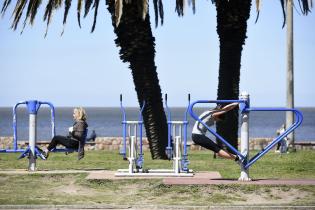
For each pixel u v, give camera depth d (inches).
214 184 882.8
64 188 927.0
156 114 1537.9
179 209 773.9
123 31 1523.1
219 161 1355.8
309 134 7362.2
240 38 1619.1
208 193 869.2
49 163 1282.0
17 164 1272.1
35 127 1088.2
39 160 1381.6
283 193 861.2
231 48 1616.6
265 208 769.6
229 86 1622.8
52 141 1096.2
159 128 1537.9
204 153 1771.7
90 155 1609.3
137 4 1503.4
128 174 977.5
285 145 1911.9
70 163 1283.2
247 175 929.5
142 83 1528.1
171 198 853.8
